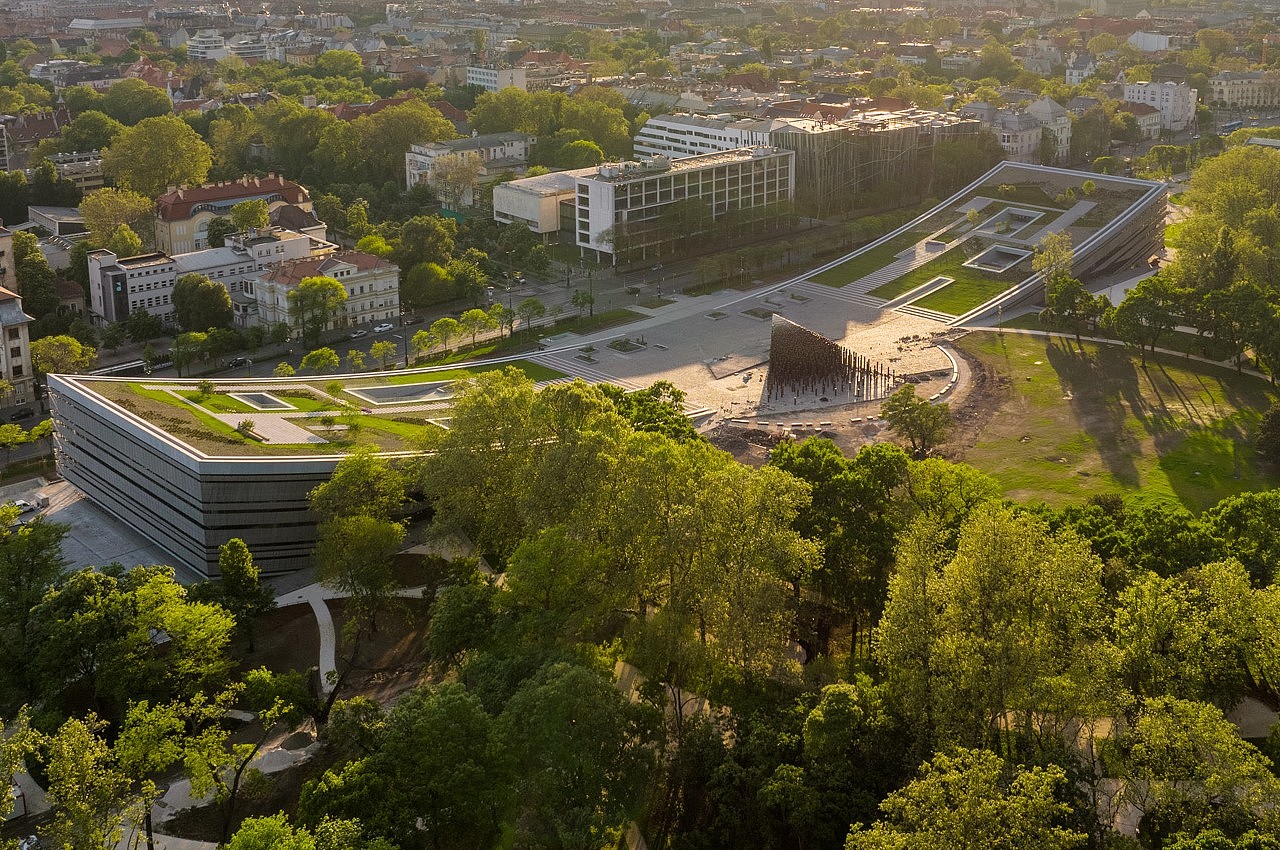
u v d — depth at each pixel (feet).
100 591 651.25
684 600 606.96
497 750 520.42
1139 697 562.66
